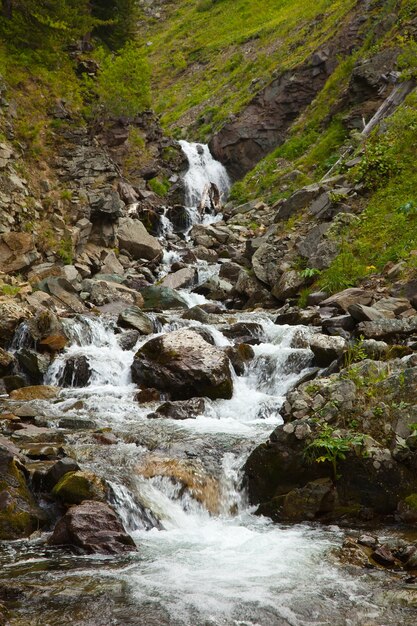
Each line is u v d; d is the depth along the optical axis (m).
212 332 14.80
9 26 26.03
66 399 12.27
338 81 32.97
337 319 14.25
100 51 28.69
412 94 23.86
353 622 5.66
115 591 6.09
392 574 6.53
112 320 16.22
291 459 8.70
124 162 29.39
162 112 44.91
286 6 51.69
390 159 21.17
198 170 33.34
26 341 14.45
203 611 5.76
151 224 27.33
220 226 26.98
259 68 41.28
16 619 5.60
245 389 13.13
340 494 8.46
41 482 8.23
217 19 55.50
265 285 19.94
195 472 8.88
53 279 18.69
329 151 29.62
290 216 22.48
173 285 21.70
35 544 7.33
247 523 8.33
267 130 34.72
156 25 61.28
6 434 9.95
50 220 22.27
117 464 8.99
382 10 33.62
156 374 12.65
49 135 24.70
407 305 15.02
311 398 9.20
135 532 7.88
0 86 23.89
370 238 18.92
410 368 9.06
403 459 8.36
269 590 6.15
